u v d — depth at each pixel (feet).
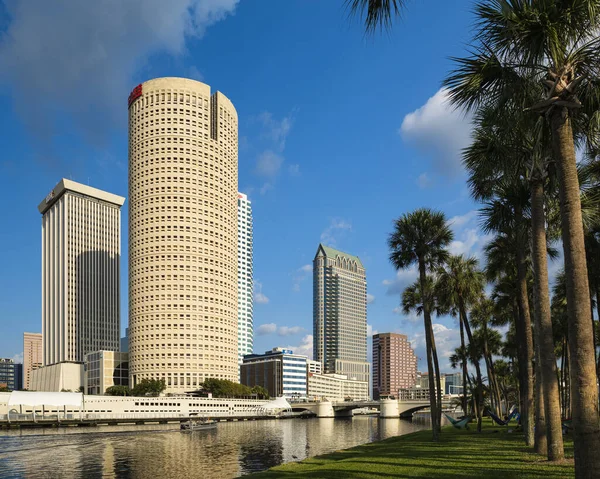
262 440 342.23
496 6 67.00
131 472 202.69
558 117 68.28
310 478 92.07
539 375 117.91
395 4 50.93
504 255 169.27
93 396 601.62
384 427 489.26
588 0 61.46
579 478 60.54
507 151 98.58
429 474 91.04
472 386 306.55
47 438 357.20
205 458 244.01
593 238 142.72
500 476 84.23
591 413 60.95
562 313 231.71
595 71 68.18
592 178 114.21
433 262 192.85
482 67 72.54
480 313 270.26
